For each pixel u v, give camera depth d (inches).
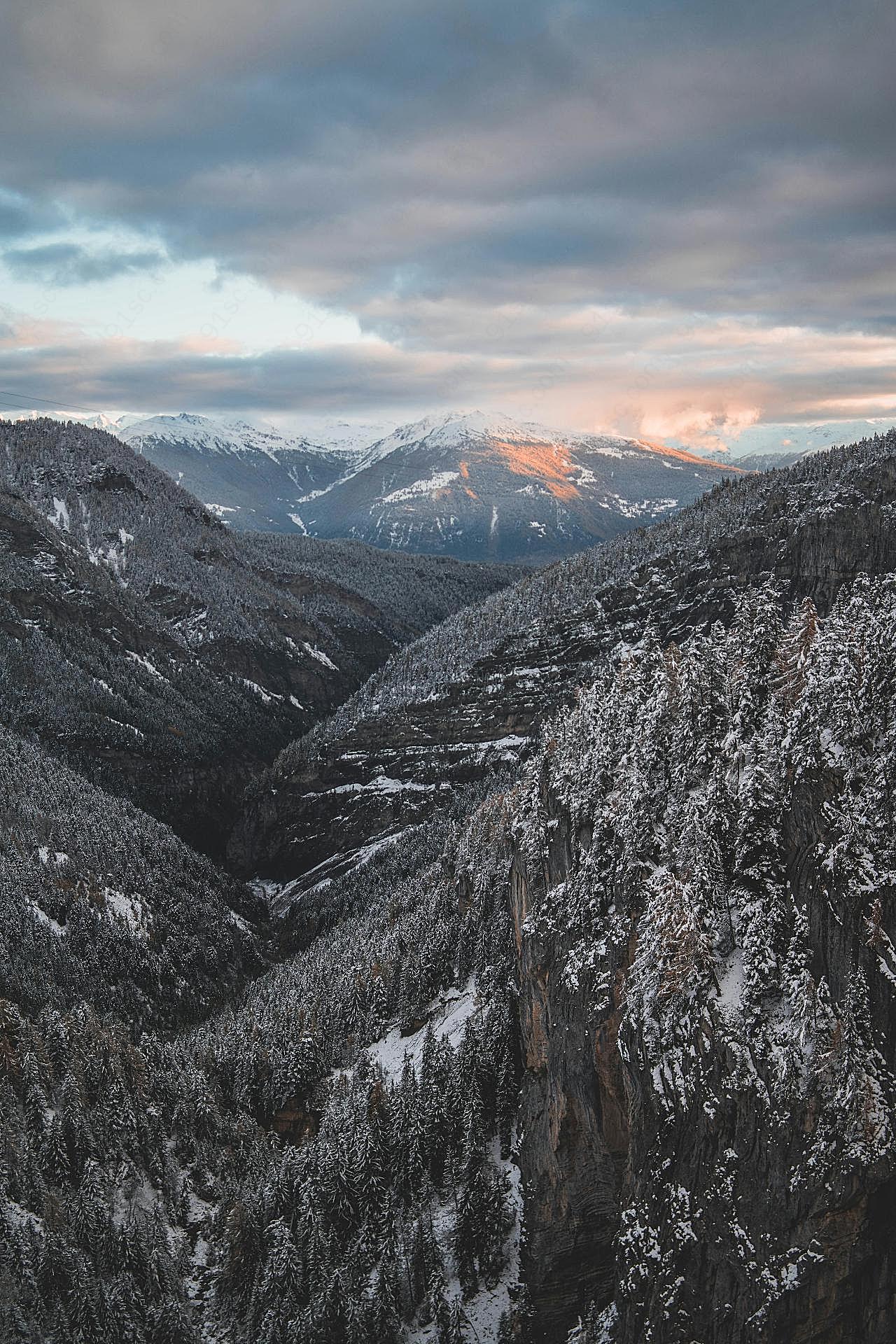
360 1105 4106.8
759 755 2677.2
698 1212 2340.1
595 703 3718.0
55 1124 4407.0
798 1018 2265.0
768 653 2913.4
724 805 2687.0
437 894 6151.6
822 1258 2101.4
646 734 3038.9
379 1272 3449.8
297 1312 3516.2
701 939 2458.2
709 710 2871.6
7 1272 3750.0
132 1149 4505.4
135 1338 3654.0
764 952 2410.2
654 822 2898.6
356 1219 3774.6
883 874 2268.7
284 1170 4104.3
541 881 3572.8
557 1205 3006.9
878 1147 2059.5
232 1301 3833.7
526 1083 3353.8
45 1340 3627.0
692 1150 2390.5
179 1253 4109.3
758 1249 2198.6
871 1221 2068.2
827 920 2330.2
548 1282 3006.9
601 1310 2847.0
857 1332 2085.4
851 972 2242.9
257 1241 3919.8
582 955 2952.8
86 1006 5669.3
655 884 2684.5
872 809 2370.8
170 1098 4906.5
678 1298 2346.2
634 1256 2496.3
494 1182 3501.5
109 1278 3868.1
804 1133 2162.9
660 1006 2524.6
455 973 5152.6
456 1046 4256.9
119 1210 4185.5
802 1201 2135.8
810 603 2896.2
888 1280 2053.4
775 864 2527.1
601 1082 2812.5
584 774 3398.1
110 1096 4650.6
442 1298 3243.1
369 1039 5118.1
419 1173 3786.9
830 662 2588.6
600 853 3088.1
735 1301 2237.9
